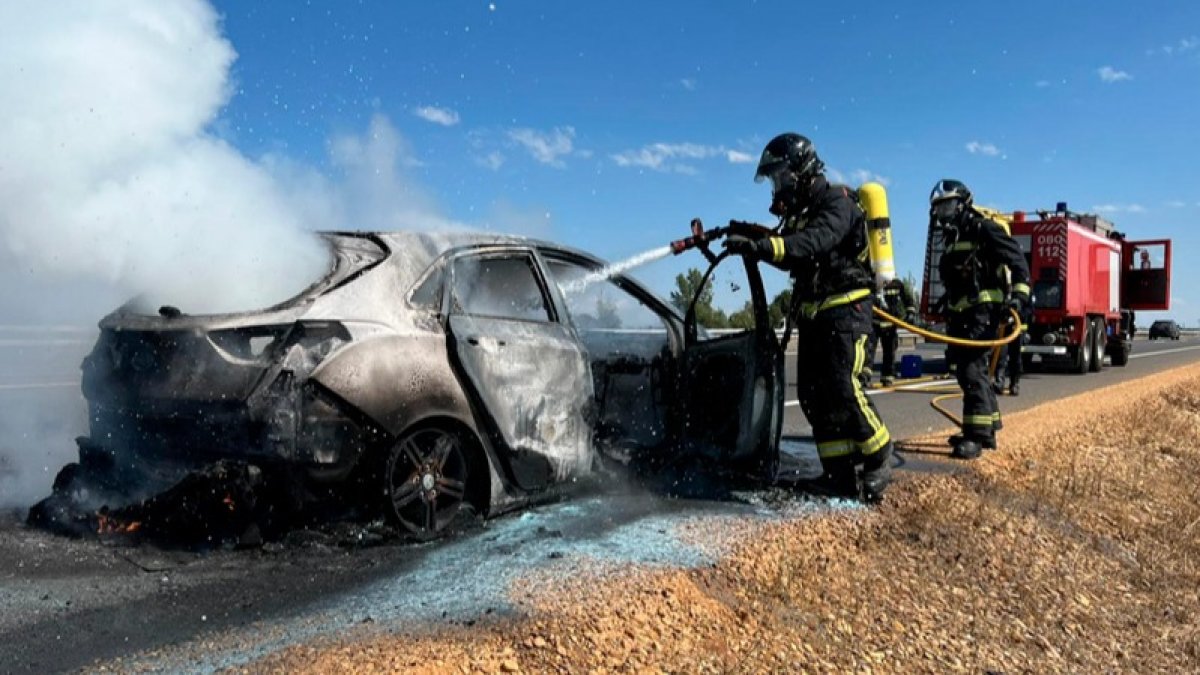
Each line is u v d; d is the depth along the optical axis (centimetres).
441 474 408
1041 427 794
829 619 378
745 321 584
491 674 275
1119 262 1970
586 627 309
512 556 377
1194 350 3173
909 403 1064
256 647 279
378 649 278
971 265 645
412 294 409
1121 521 599
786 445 709
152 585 337
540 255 489
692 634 329
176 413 369
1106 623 457
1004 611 437
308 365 359
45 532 399
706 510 473
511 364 433
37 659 272
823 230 461
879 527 477
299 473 358
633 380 533
